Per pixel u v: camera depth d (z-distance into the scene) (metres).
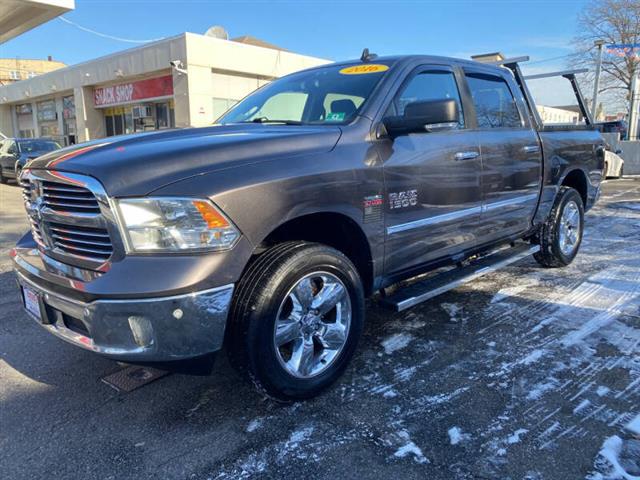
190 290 2.18
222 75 19.50
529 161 4.38
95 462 2.32
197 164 2.33
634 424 2.54
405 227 3.17
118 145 2.56
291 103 3.56
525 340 3.55
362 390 2.90
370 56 3.78
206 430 2.55
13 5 14.98
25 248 3.03
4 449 2.42
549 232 5.02
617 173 16.00
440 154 3.38
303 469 2.24
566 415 2.62
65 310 2.40
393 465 2.25
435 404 2.74
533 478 2.16
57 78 26.05
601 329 3.72
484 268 3.98
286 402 2.73
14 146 16.53
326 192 2.65
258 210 2.37
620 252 6.02
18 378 3.12
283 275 2.49
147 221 2.18
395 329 3.77
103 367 3.27
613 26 34.19
